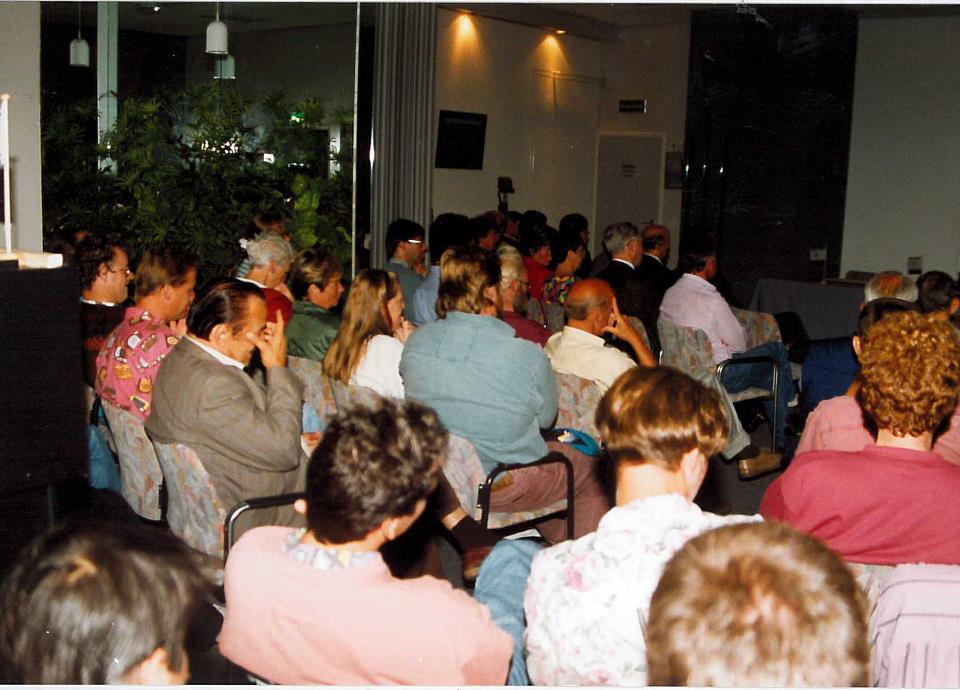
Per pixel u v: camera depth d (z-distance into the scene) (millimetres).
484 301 3400
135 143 7043
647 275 6352
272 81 7730
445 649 1653
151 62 7602
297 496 2764
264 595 1708
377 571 1704
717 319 5516
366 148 7820
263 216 5988
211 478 2875
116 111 7488
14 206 3494
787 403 5473
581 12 10352
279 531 1824
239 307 2916
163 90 7469
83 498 2891
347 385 3648
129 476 3217
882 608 1793
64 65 7246
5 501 2316
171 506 2953
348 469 1678
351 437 1703
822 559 1002
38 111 3520
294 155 7543
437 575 3221
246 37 7723
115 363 3436
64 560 1198
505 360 3303
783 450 5445
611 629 1658
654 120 11195
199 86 7363
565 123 11156
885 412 2070
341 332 3736
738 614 952
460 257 3424
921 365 2029
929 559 2043
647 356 4191
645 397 1759
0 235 3441
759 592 964
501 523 3467
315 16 7629
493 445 3354
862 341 3318
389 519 1711
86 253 3961
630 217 11445
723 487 5262
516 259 4527
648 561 1664
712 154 10273
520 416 3338
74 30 7258
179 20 7652
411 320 5953
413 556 3184
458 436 3232
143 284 3625
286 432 2902
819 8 9664
